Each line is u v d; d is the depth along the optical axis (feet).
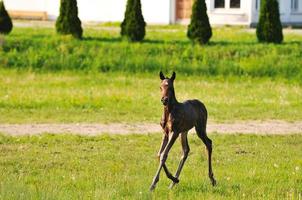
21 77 236.02
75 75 240.94
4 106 196.85
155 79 238.07
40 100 203.51
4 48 254.88
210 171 116.88
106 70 245.65
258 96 216.33
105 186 114.83
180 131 111.04
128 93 216.13
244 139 161.89
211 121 182.91
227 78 239.91
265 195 111.55
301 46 261.65
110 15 338.13
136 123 179.73
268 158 142.31
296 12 331.77
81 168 131.44
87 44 258.57
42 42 259.39
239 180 121.90
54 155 142.92
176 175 113.91
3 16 270.26
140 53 253.65
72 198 105.60
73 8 270.26
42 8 343.05
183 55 252.42
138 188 112.37
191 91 220.64
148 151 147.95
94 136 161.99
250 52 255.09
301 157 144.36
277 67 245.45
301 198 110.52
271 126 178.91
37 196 104.53
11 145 152.46
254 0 320.91
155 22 334.24
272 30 266.57
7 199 103.14
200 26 263.29
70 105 199.52
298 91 224.94
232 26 321.11
